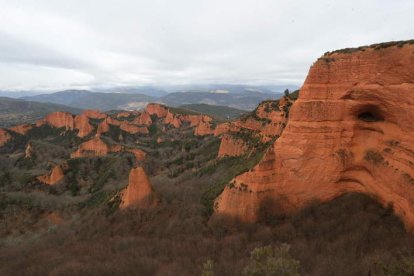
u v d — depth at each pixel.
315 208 33.91
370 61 30.50
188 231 38.09
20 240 57.34
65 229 54.91
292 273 16.42
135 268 29.52
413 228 26.30
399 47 28.52
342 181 34.41
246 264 25.70
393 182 28.98
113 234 43.97
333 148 33.97
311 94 34.16
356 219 30.25
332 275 22.23
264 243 31.16
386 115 30.55
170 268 27.95
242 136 73.38
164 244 35.22
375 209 30.47
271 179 35.78
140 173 48.84
